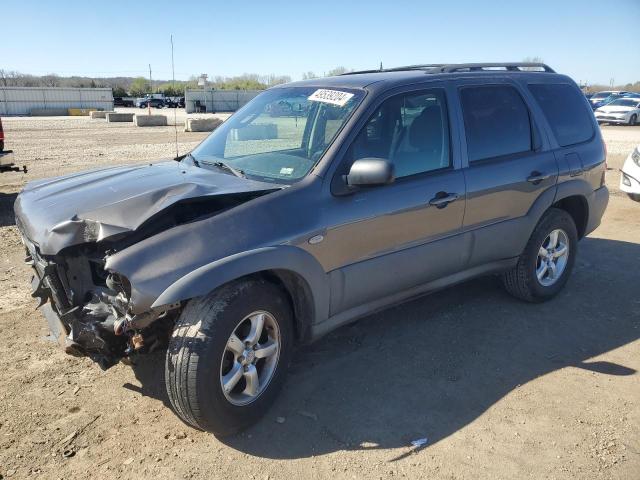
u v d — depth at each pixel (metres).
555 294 5.05
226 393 3.01
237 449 3.02
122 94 88.06
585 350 4.14
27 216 3.40
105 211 3.05
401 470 2.87
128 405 3.41
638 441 3.08
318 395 3.53
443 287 4.24
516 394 3.54
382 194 3.60
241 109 4.58
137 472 2.84
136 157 15.22
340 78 4.21
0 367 3.82
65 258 3.09
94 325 2.93
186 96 53.38
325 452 3.00
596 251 6.66
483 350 4.12
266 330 3.28
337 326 3.62
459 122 4.14
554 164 4.73
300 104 4.00
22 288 5.29
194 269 2.83
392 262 3.73
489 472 2.85
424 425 3.23
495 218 4.35
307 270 3.26
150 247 2.82
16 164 13.61
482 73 4.50
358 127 3.57
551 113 4.89
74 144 19.45
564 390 3.59
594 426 3.22
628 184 8.78
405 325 4.52
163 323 3.11
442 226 3.98
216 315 2.90
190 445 3.05
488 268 4.52
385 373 3.79
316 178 3.39
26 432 3.13
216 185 3.33
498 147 4.39
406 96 3.88
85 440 3.08
